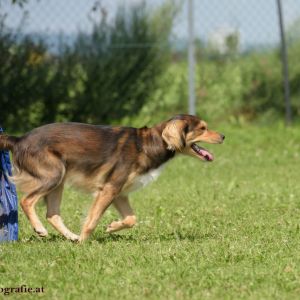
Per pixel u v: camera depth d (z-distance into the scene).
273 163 17.84
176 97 21.06
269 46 21.34
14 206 9.78
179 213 11.80
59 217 9.91
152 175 9.77
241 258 8.53
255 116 21.70
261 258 8.53
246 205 12.54
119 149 9.59
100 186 9.62
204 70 21.27
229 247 9.04
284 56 20.95
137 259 8.41
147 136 9.76
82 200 13.25
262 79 21.47
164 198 13.30
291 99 21.48
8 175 9.70
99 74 20.33
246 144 19.94
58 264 8.22
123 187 9.63
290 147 19.62
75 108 20.28
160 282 7.56
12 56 19.55
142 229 10.70
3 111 19.72
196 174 16.39
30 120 20.00
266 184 14.98
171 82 21.06
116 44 20.45
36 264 8.27
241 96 21.50
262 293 7.25
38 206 12.02
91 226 9.58
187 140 10.15
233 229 10.42
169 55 20.95
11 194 9.77
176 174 16.38
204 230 10.50
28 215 9.54
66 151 9.48
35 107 19.97
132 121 20.69
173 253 8.69
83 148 9.51
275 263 8.32
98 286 7.45
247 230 10.33
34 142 9.45
